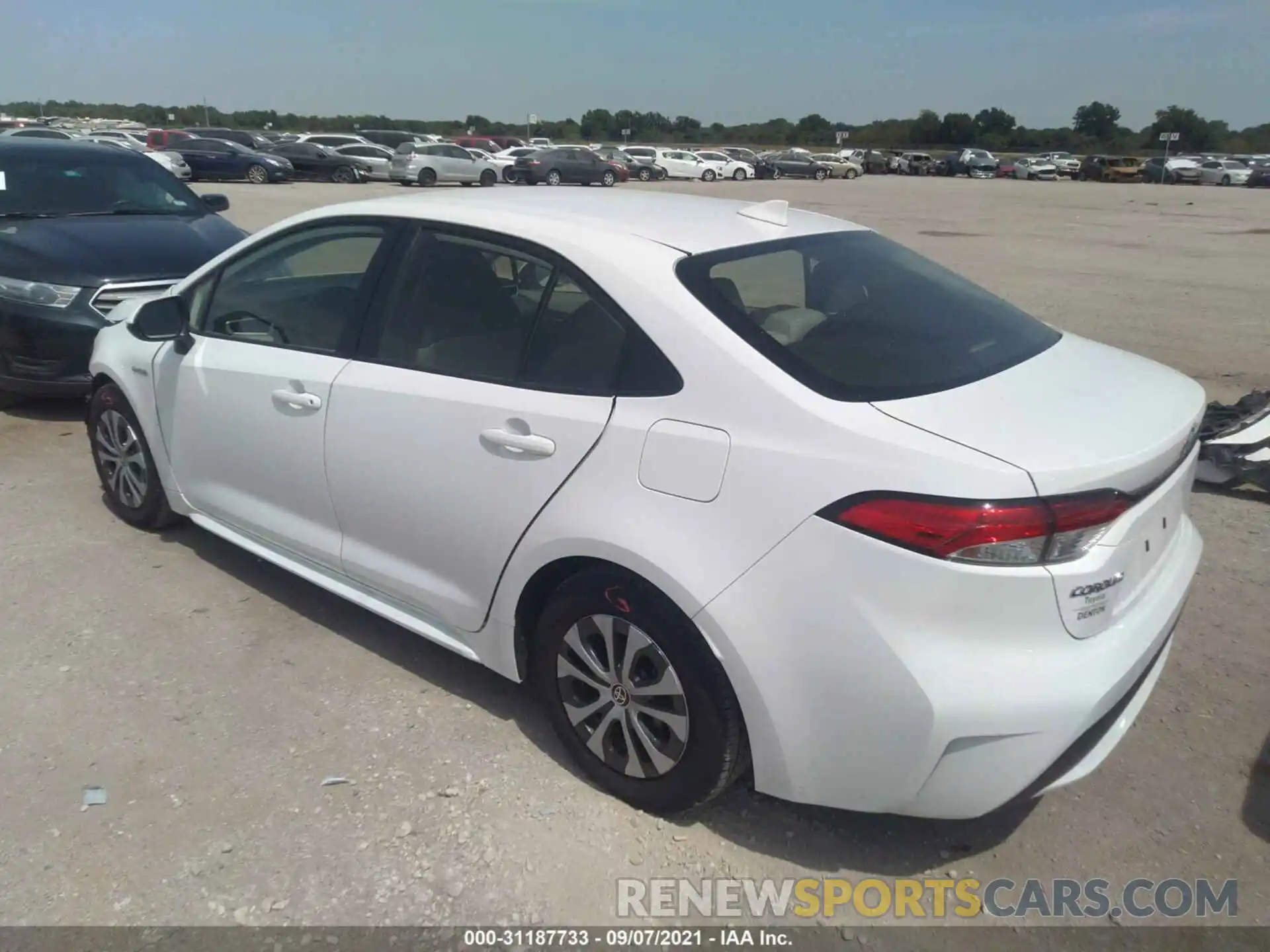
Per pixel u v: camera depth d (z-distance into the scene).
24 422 6.32
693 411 2.53
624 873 2.62
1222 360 8.47
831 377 2.49
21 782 2.92
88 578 4.20
